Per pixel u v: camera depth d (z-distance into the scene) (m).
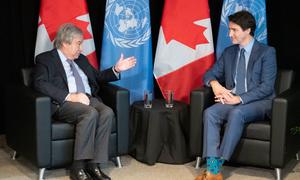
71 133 3.38
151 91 4.23
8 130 3.80
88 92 3.69
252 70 3.62
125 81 4.16
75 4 4.03
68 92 3.51
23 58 4.22
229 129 3.31
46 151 3.31
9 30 4.14
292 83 3.81
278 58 4.27
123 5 4.11
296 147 3.59
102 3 4.39
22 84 3.64
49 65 3.52
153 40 4.54
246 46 3.64
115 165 3.72
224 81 3.83
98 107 3.51
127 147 3.62
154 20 4.51
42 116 3.26
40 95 3.28
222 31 4.13
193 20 4.12
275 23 4.24
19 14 4.14
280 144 3.31
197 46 4.14
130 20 4.12
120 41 4.14
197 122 3.54
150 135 3.70
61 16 4.00
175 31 4.15
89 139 3.31
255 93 3.51
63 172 3.55
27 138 3.42
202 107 3.51
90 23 4.12
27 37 4.18
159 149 3.75
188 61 4.16
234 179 3.45
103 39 4.15
